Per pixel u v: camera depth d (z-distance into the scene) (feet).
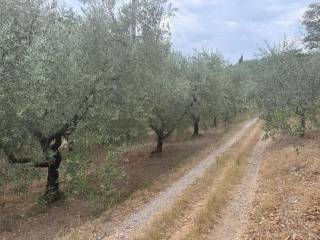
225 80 134.51
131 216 48.49
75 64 54.60
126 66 62.69
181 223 42.83
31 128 52.54
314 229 33.83
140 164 92.07
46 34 53.06
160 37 69.92
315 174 54.54
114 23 62.64
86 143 55.67
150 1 66.54
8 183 56.65
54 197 62.64
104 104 60.49
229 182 58.95
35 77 45.34
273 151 85.51
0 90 43.14
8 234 50.88
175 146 115.96
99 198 55.47
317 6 63.67
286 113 66.64
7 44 44.24
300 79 60.23
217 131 147.64
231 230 39.06
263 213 42.32
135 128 75.25
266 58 92.38
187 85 99.35
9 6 50.49
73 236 42.29
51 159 57.98
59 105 54.13
